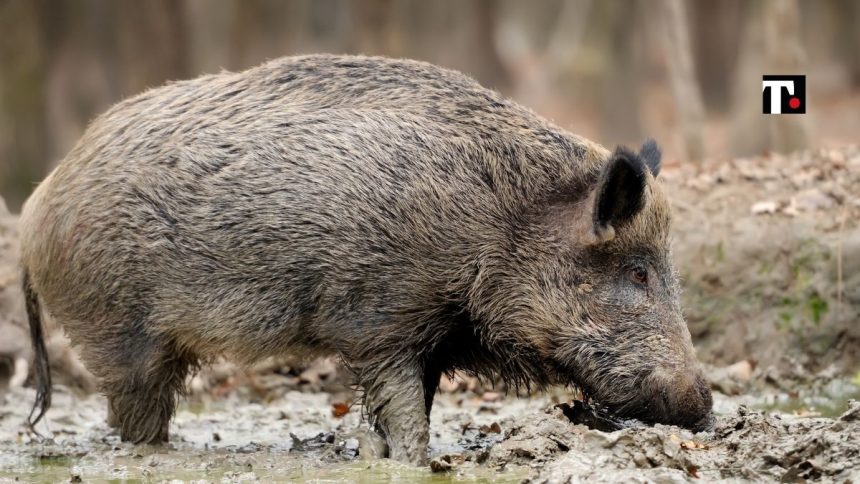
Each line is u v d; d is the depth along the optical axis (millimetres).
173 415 13586
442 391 16312
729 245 17062
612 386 11633
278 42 57562
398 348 11930
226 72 12953
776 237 17016
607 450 10789
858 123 51375
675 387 11352
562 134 12320
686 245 17125
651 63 67375
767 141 38406
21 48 36781
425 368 12609
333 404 15055
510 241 11867
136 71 37500
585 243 11648
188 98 12570
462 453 12141
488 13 67250
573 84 61094
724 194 17844
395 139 11852
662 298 11664
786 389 16078
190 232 12047
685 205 17656
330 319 11930
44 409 14000
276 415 15312
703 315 16906
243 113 12242
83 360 12922
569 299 11758
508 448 11461
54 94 43188
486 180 11875
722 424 11453
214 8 62281
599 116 53719
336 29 51188
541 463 11242
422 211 11703
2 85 36438
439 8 73875
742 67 40219
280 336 12109
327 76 12414
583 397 12188
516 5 97438
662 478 10000
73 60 45969
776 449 10523
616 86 52531
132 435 13070
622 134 52312
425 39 72188
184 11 37875
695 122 26688
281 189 11828
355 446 13141
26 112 36688
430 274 11766
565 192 11961
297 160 11875
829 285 16656
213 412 15633
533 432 11547
